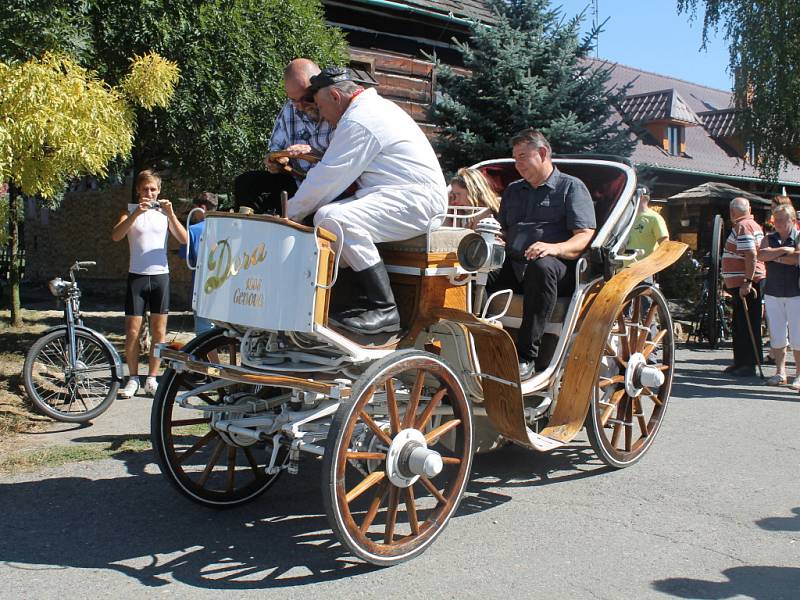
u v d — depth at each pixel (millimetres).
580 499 4684
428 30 15234
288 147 4488
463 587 3471
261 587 3465
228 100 8555
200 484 4398
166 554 3818
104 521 4227
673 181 22594
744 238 8898
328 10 13961
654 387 5578
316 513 4449
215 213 3918
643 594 3406
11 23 6664
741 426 6488
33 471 5004
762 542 4004
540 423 5230
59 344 6324
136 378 7098
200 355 4344
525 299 4836
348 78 4129
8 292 16453
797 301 8234
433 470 3643
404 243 4043
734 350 9289
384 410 4121
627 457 5328
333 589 3447
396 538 4031
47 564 3674
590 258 5152
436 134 11734
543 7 11633
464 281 4113
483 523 4281
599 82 11352
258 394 4520
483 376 4250
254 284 3664
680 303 15781
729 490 4828
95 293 17344
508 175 6348
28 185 6180
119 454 5387
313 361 3871
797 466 5340
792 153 19750
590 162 5820
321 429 3998
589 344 4828
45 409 6039
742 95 18922
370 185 3928
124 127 6715
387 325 3844
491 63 11250
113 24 7758
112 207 16797
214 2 8297
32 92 5699
